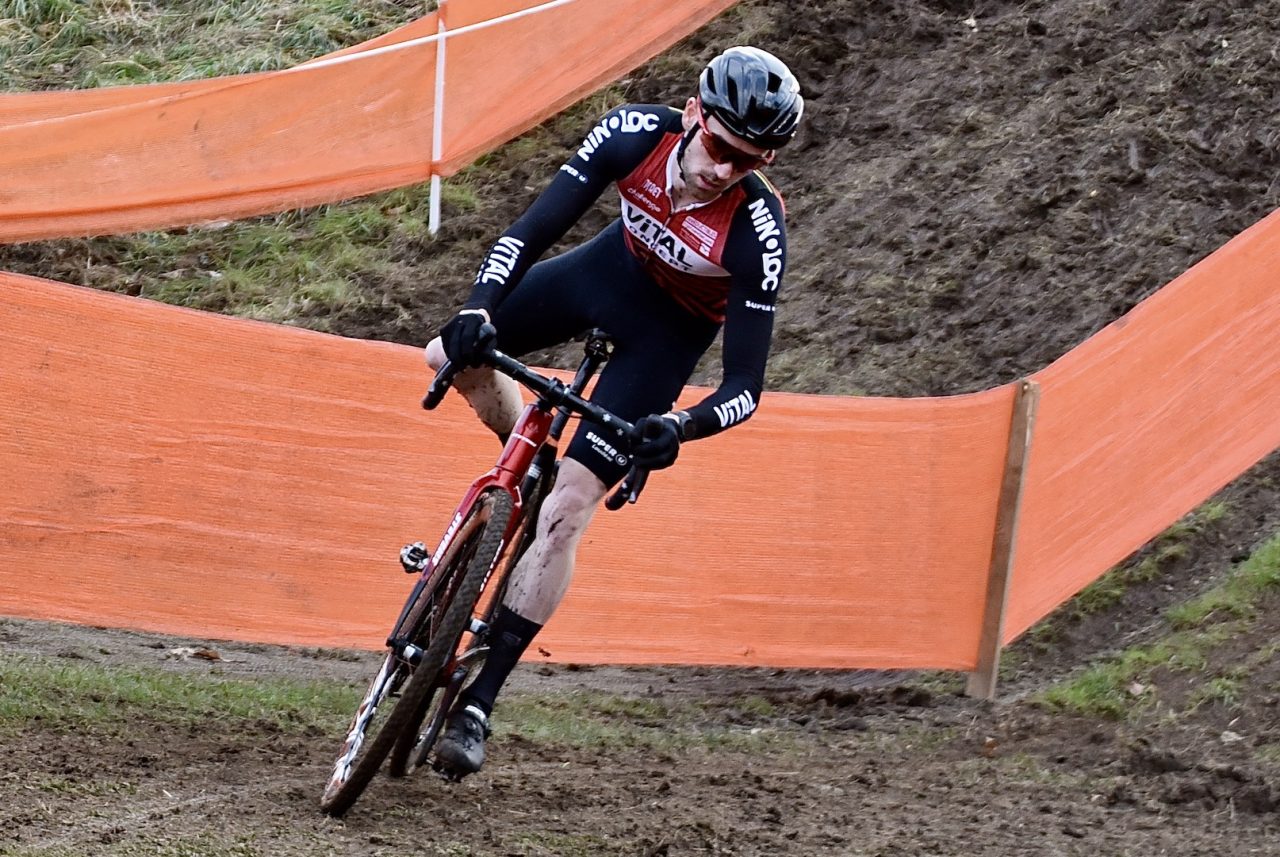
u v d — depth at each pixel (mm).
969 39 25031
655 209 9227
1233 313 15422
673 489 13938
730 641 14062
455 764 8836
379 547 13398
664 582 13938
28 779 8961
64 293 12227
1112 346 14758
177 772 9641
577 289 9789
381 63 22188
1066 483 14617
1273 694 12531
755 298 9133
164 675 13078
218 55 28531
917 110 23938
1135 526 15016
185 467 12734
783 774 11750
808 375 19422
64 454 12328
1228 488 16281
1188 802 11180
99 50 29078
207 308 22750
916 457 14289
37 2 30094
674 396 9734
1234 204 20219
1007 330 19375
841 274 21203
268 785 9570
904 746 13062
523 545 9742
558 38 23703
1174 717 12672
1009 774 12047
